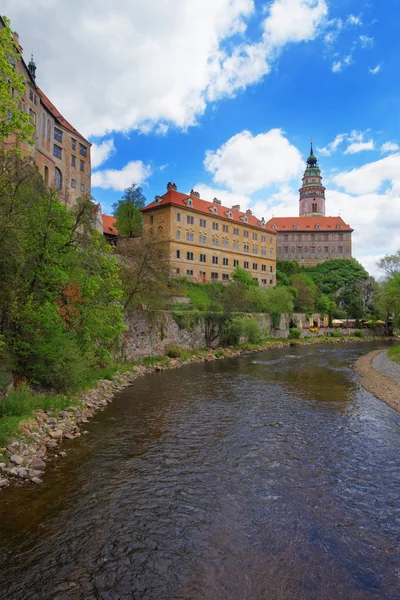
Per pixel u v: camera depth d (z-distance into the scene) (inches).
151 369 1210.6
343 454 509.7
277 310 2493.8
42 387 680.4
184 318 1592.0
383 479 434.3
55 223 742.5
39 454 471.8
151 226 2642.7
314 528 335.0
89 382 821.2
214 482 420.8
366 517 353.7
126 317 1232.2
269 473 446.3
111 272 927.0
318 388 954.7
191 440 552.4
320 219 4874.5
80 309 812.6
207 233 2785.4
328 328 3083.2
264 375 1146.7
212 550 301.9
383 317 3363.7
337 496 393.4
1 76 477.1
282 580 269.3
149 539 314.2
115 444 527.2
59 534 317.1
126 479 422.3
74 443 525.0
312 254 4761.3
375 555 298.5
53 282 711.7
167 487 406.3
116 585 261.3
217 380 1046.4
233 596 253.4
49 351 668.7
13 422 504.4
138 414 681.0
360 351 1983.3
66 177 2199.8
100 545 304.5
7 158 574.6
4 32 468.8
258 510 363.9
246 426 623.8
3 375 585.9
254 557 294.2
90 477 423.5
